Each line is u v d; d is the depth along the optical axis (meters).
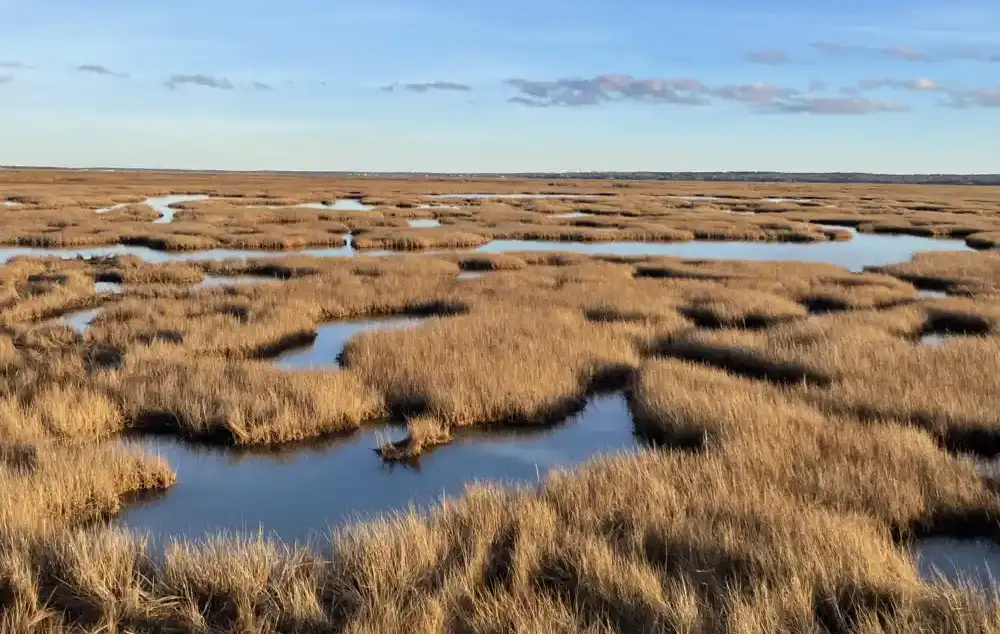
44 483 7.49
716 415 9.88
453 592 5.57
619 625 5.19
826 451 8.61
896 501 7.32
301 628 5.27
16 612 5.18
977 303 18.44
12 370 12.06
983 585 6.22
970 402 10.22
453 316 16.95
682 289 20.77
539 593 5.58
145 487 8.59
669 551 6.27
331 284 20.89
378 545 6.17
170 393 10.78
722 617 5.18
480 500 7.14
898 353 13.05
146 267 23.77
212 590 5.73
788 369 12.92
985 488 7.80
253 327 15.30
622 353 13.72
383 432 10.54
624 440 10.39
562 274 23.36
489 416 10.98
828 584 5.58
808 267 25.34
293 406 10.51
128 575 5.75
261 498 8.40
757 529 6.61
